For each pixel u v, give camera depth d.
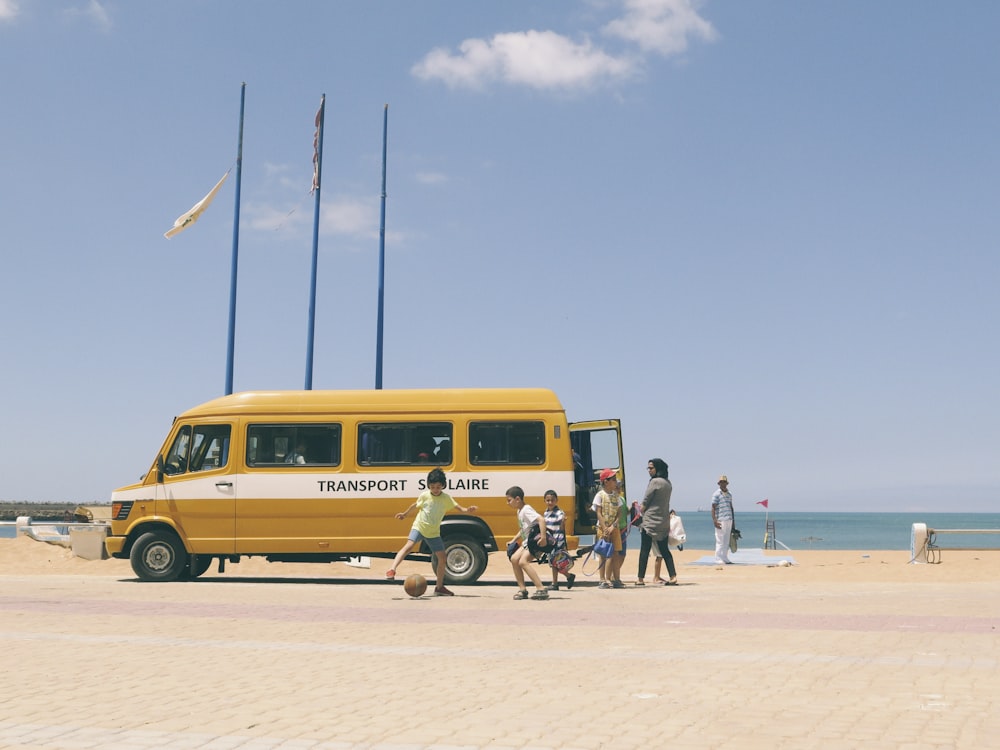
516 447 20.08
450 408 20.25
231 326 35.81
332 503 20.12
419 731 7.00
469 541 19.86
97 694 8.36
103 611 14.27
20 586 18.89
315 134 37.69
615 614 14.15
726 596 17.28
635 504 20.75
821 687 8.45
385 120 38.03
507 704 7.89
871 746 6.47
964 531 27.56
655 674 9.17
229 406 20.53
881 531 182.00
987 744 6.50
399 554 16.95
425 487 20.08
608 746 6.57
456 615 14.05
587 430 20.55
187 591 17.80
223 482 20.30
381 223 37.53
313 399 20.47
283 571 26.47
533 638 11.66
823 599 16.61
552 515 17.86
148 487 20.50
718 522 27.84
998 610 14.53
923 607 15.04
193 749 6.51
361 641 11.46
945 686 8.42
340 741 6.72
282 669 9.57
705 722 7.21
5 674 9.28
